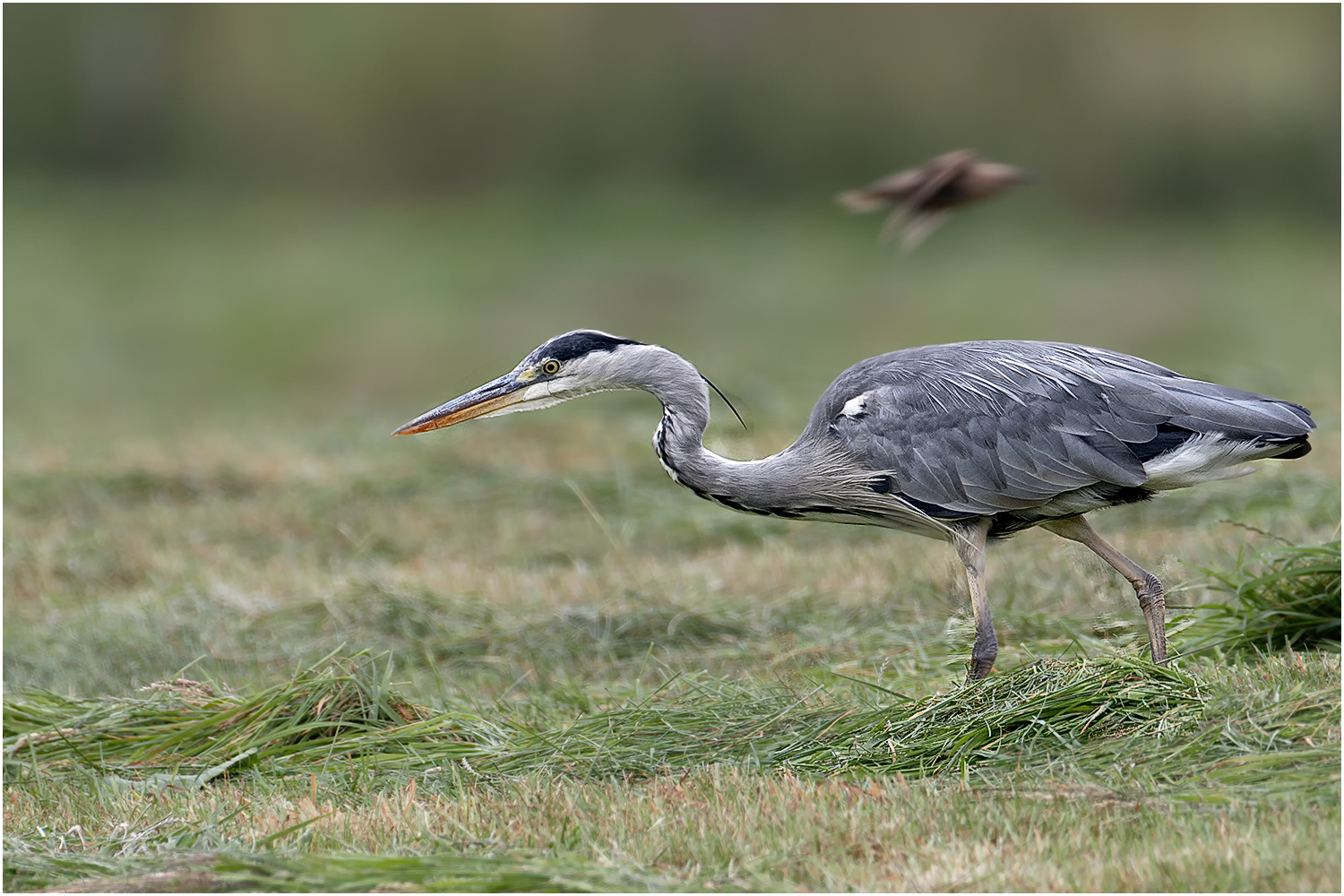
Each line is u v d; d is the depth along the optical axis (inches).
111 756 364.8
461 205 1456.7
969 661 363.6
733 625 436.8
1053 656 365.4
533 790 310.7
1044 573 442.9
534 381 377.1
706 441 413.4
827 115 1487.5
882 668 378.0
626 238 1334.9
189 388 1031.0
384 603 466.9
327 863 269.1
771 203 1429.6
